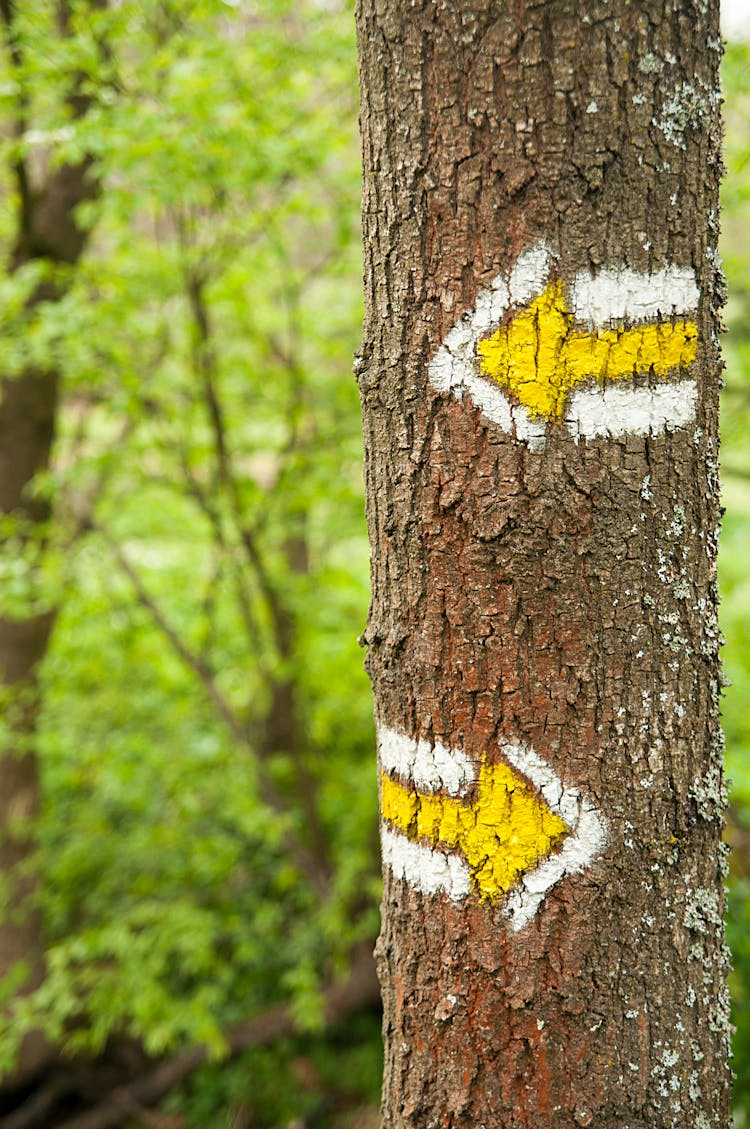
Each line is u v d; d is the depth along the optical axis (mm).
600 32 1162
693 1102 1318
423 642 1317
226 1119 4668
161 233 4227
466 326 1236
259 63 3424
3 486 4461
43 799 5219
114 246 4477
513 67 1180
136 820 5281
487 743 1287
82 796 5383
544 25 1167
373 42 1276
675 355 1236
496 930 1305
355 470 4336
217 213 3922
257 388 4500
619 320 1207
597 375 1208
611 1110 1281
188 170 3195
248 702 5086
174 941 4367
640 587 1241
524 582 1243
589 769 1254
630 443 1223
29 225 4074
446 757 1316
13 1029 4191
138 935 4688
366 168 1318
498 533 1242
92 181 4117
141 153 3051
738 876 4348
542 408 1214
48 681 4578
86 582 4645
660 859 1281
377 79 1276
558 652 1245
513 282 1210
